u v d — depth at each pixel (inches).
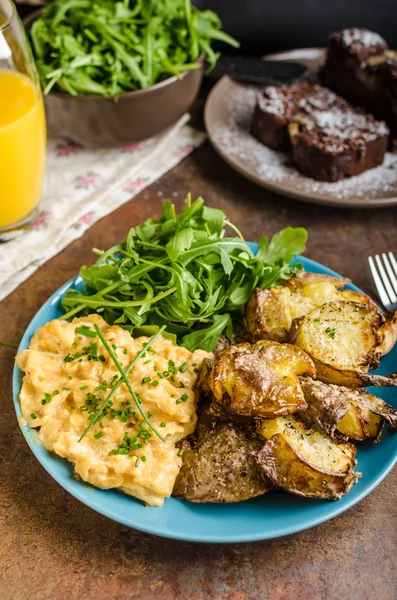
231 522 21.8
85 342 24.7
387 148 36.0
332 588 22.2
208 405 24.1
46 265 30.9
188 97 34.6
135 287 26.4
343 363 23.9
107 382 23.6
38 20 33.5
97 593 22.0
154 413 23.2
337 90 38.9
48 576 22.4
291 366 23.1
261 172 33.9
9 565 22.5
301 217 33.1
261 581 22.3
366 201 31.3
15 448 25.1
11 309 29.3
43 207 32.6
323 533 23.2
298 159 33.8
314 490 21.7
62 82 31.9
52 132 34.4
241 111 37.1
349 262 31.1
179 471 22.7
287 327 25.5
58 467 22.6
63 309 26.8
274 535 21.4
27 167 29.5
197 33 34.4
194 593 22.1
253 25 41.6
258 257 27.7
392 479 24.4
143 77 32.4
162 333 25.6
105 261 27.0
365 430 22.8
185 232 25.6
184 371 24.2
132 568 22.5
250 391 22.4
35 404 23.7
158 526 21.5
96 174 34.2
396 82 35.3
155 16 33.7
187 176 34.9
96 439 22.7
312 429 22.6
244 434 23.0
